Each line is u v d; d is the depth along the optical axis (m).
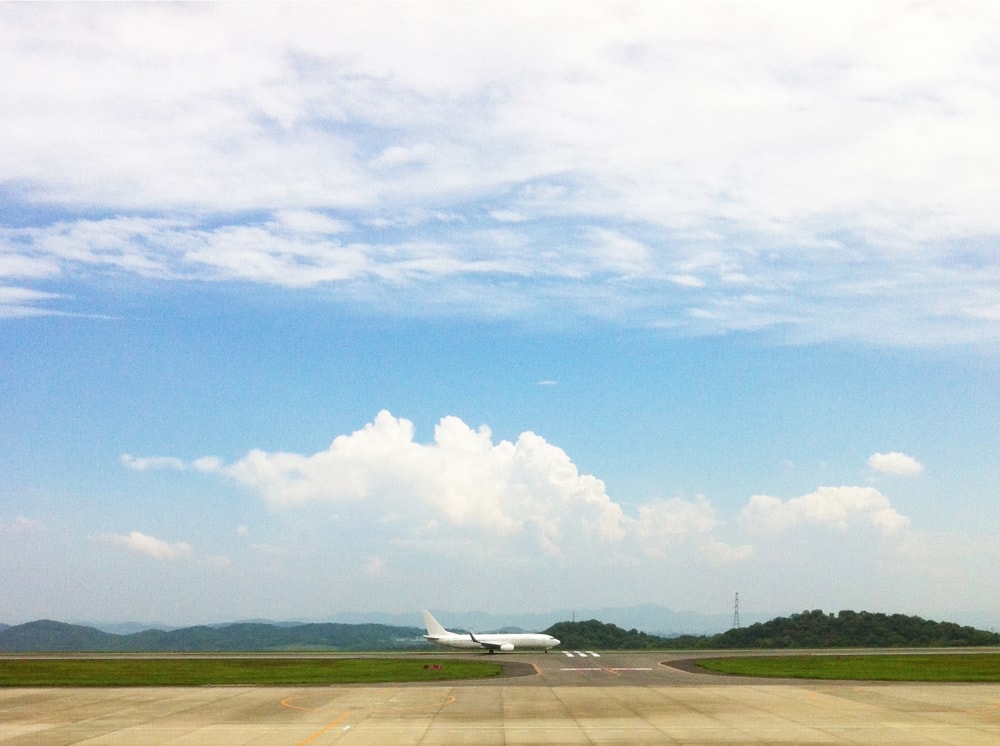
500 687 78.38
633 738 46.28
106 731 50.53
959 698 66.12
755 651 167.50
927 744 43.91
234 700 67.56
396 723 53.12
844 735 46.94
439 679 87.81
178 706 63.47
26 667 107.69
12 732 50.44
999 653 147.38
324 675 92.50
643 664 114.25
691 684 80.75
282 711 59.97
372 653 164.50
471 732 48.97
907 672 92.44
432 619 166.62
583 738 46.41
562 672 98.00
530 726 51.28
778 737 46.34
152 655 155.50
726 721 52.97
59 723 54.25
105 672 97.88
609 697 68.38
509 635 161.38
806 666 104.44
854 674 90.06
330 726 51.94
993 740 45.16
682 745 43.88
